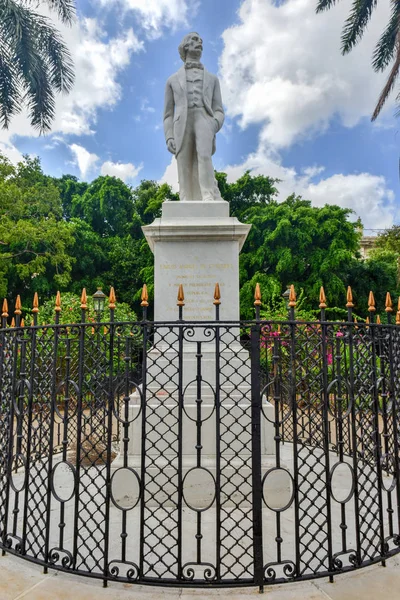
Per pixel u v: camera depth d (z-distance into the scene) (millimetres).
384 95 11711
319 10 13875
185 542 2959
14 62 12125
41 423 3146
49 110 12945
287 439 5672
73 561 2482
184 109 5082
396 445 2820
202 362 4043
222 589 2393
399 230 20906
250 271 17188
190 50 5227
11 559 2725
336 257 16062
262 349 4039
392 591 2361
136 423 3842
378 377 2867
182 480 2467
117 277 20062
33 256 17312
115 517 3359
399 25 11164
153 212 20578
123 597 2309
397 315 2984
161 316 4371
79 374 2680
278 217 16797
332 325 2799
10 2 11648
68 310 9203
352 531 3154
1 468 3029
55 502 3643
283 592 2346
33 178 18953
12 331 2938
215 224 4426
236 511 3439
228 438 3791
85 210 21688
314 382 2928
